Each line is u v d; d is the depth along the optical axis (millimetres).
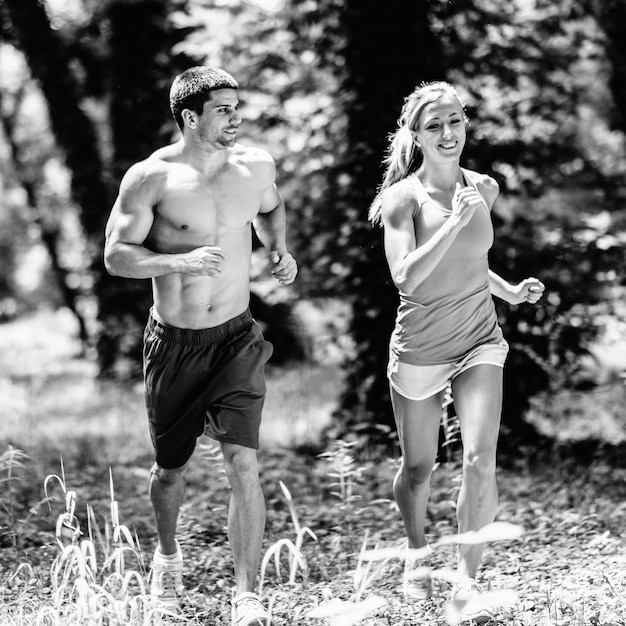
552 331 31750
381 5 31766
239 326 14227
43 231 75375
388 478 25344
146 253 13539
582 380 33625
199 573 16703
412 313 13961
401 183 14219
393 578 15891
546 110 36250
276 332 52594
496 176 33531
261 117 37438
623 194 37031
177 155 14023
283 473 26453
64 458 29516
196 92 13695
